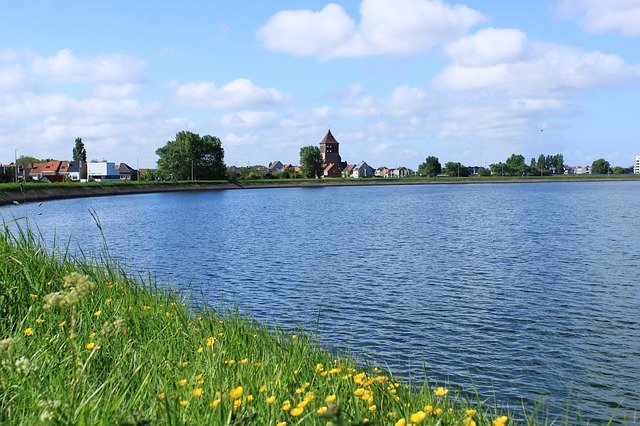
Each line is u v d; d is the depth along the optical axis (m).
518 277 27.22
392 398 6.37
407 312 20.44
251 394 5.54
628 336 17.44
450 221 60.47
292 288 24.94
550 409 11.97
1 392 5.20
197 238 45.88
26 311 7.88
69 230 52.69
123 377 5.62
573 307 21.19
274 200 115.00
